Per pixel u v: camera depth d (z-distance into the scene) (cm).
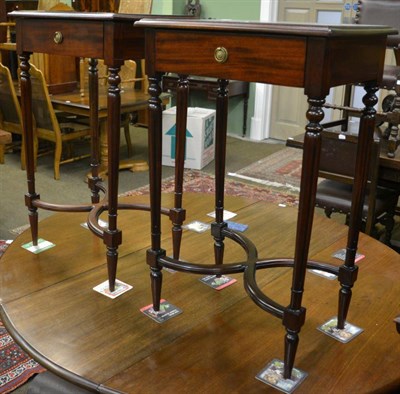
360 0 276
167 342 130
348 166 245
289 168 439
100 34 134
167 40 118
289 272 167
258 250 179
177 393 112
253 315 143
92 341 129
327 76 99
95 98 194
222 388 114
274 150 497
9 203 348
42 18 147
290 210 218
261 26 103
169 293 153
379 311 145
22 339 129
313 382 116
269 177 414
